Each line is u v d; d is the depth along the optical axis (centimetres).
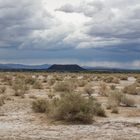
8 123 1664
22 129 1524
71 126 1598
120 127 1595
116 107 2122
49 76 8262
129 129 1555
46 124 1644
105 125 1634
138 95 3341
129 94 3406
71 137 1373
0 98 2556
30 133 1441
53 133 1446
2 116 1870
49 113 1836
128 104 2408
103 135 1418
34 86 3953
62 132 1467
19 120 1747
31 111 2058
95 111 1880
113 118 1845
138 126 1628
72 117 1716
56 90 3544
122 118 1853
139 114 2012
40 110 2020
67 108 1725
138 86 4375
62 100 1833
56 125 1620
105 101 2611
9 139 1317
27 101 2600
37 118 1806
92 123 1677
